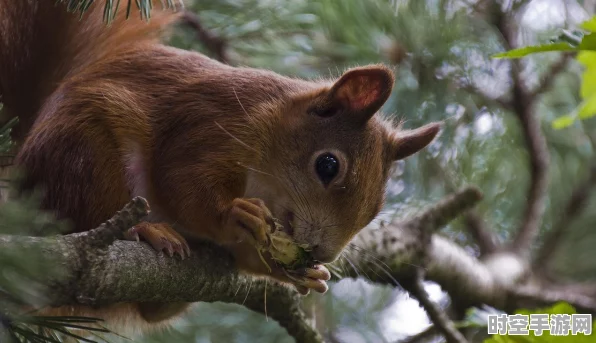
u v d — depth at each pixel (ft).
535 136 6.42
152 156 6.02
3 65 6.07
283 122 6.05
